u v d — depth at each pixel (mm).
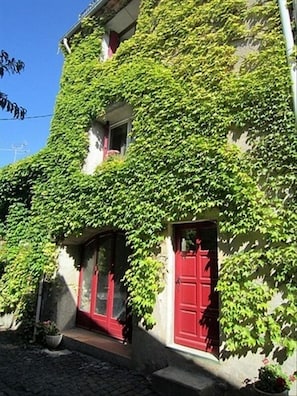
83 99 7836
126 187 5930
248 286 4086
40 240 7465
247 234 4312
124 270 6516
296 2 4535
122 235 6812
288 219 4016
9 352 5730
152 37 6762
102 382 4418
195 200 4855
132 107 6707
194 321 4863
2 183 8797
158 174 5469
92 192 6586
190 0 6363
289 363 3648
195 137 5203
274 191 4270
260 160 4480
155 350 4859
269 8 5160
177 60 6094
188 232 5328
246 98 4875
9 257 8008
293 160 4191
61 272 7262
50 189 7652
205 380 4070
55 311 6949
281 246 4012
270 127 4527
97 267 7203
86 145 7551
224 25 5664
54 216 7305
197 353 4504
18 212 8500
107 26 8977
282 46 4785
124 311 6234
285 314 3777
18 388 4121
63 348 6141
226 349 4133
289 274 3842
